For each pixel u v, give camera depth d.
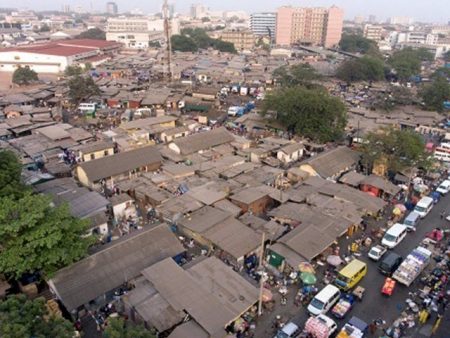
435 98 107.75
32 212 35.56
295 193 57.09
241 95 129.25
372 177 63.31
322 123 81.88
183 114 103.62
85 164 61.25
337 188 58.53
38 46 192.25
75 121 94.00
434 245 49.06
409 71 154.12
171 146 73.06
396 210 55.16
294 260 41.84
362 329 34.56
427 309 38.34
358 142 80.31
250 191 56.34
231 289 36.53
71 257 36.75
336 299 38.78
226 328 34.09
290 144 76.38
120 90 119.19
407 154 64.94
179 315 33.03
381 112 106.19
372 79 150.75
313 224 47.78
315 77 135.00
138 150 67.06
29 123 83.88
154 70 158.50
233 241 44.50
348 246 48.66
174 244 43.38
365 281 42.75
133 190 57.44
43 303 29.20
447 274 43.22
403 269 42.91
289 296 40.00
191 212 50.94
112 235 49.09
